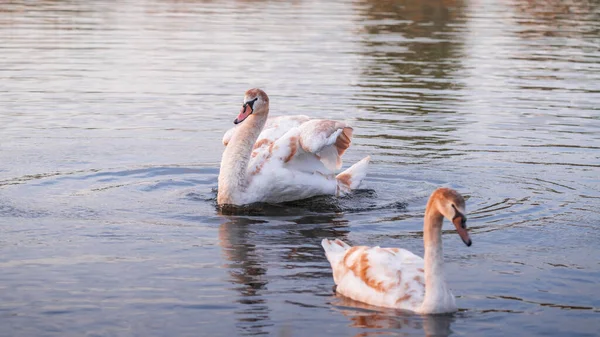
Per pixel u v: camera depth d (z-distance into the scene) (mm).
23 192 14242
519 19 35312
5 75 23203
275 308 9859
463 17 35688
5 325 9336
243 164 14109
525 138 18109
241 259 11430
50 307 9820
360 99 21188
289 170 14266
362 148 17250
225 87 22391
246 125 14305
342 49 27562
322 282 10680
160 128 18766
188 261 11336
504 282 10742
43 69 24047
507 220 13234
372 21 33812
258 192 14086
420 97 21578
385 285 9977
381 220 13289
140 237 12273
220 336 9156
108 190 14594
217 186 15219
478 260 11539
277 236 12438
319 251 11812
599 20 35500
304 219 13320
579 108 20703
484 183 15188
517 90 22531
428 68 25078
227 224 13000
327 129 14203
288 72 24125
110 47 27312
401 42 29094
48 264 11117
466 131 18562
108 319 9539
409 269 10117
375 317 9625
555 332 9336
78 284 10484
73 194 14281
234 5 37719
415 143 17641
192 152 17078
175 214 13453
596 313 9836
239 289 10414
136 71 24016
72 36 29156
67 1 38156
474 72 24672
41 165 15867
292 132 14531
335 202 14250
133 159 16484
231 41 28562
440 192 9578
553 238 12438
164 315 9656
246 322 9492
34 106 20266
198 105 20719
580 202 14148
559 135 18375
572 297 10297
